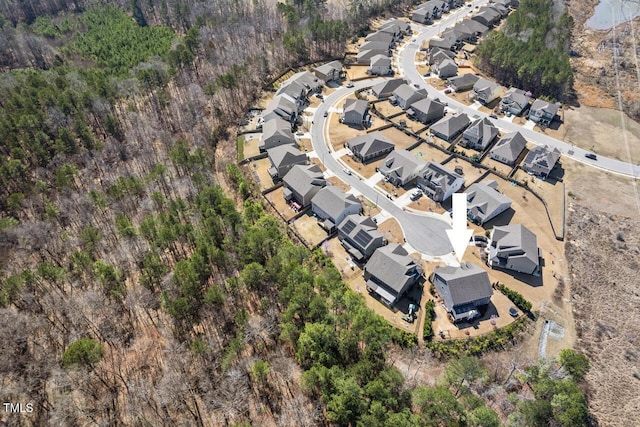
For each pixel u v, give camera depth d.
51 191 93.69
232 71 135.50
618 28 185.75
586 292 79.56
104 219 87.50
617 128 125.06
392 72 154.25
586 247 88.31
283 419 58.16
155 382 62.25
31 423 56.91
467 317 72.75
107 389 61.09
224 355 64.62
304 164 106.69
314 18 170.50
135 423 57.69
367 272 79.44
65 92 112.00
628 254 87.19
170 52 137.00
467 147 116.81
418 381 64.44
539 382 61.06
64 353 59.78
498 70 150.62
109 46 156.62
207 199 85.50
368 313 64.69
